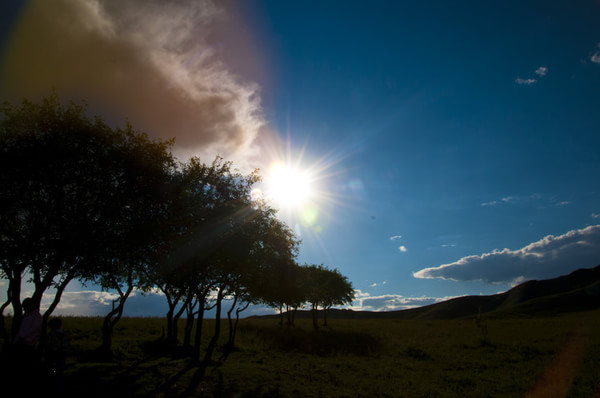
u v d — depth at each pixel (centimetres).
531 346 2839
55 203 1311
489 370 2011
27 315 988
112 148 1456
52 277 1307
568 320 5909
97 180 1409
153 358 2023
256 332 4072
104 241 1409
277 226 2462
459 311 18050
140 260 1644
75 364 1577
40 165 1264
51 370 1140
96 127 1455
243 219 2145
